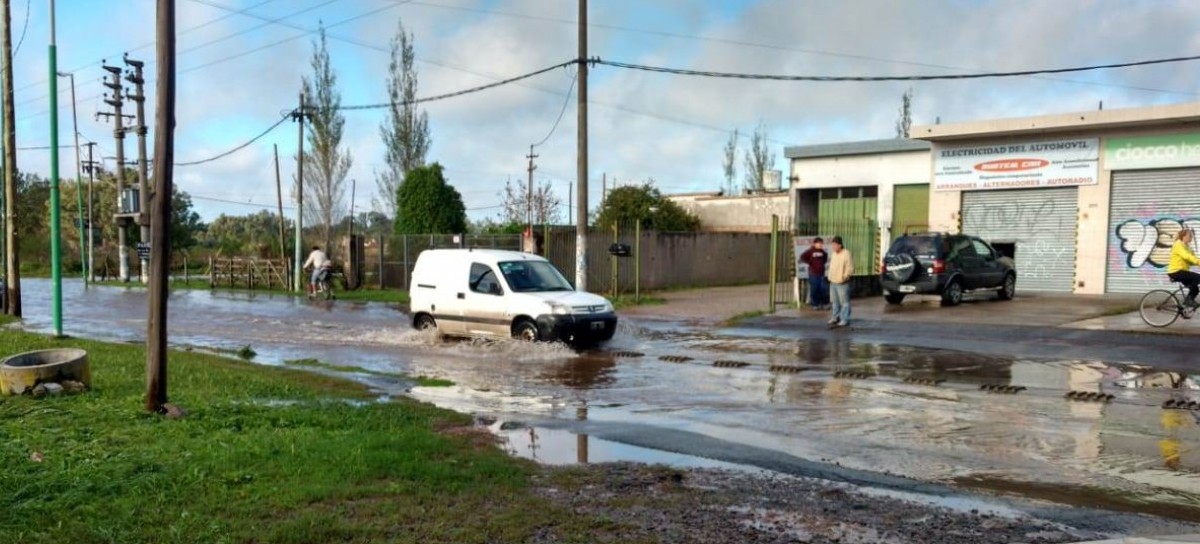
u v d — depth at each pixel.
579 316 14.34
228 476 5.60
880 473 6.50
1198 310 16.33
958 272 19.42
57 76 15.43
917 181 26.33
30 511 4.82
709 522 5.10
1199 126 20.39
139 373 10.32
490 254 15.78
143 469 5.74
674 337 16.09
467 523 4.88
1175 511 5.52
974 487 6.09
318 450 6.42
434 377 11.62
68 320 20.97
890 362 12.57
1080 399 9.62
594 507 5.36
